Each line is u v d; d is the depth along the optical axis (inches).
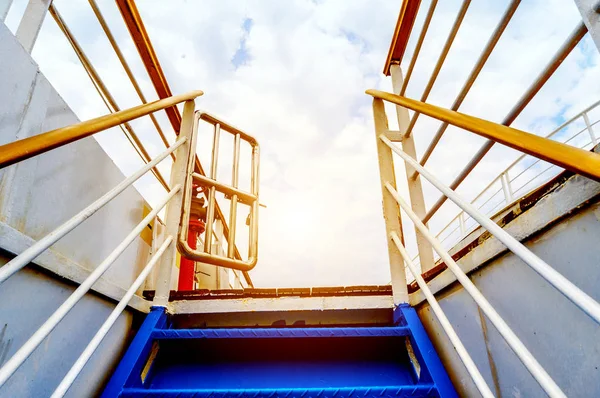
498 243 32.4
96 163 46.9
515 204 31.1
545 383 19.8
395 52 79.1
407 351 43.7
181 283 97.1
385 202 54.1
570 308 25.2
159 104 44.8
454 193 30.2
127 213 56.2
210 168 69.6
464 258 38.9
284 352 46.2
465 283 27.9
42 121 36.1
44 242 24.4
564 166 19.8
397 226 52.7
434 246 33.9
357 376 42.9
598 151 21.7
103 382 41.1
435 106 36.7
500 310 33.1
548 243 27.4
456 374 39.5
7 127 31.0
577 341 24.6
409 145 70.9
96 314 40.8
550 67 28.6
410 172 69.4
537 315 28.4
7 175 30.5
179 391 35.8
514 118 34.7
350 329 42.6
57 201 38.1
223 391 35.6
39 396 31.7
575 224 24.6
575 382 24.9
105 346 42.0
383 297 51.8
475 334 36.9
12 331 28.8
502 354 32.4
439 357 43.2
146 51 64.4
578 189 23.6
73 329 36.7
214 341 45.9
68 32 52.9
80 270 37.8
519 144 22.8
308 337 43.4
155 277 67.1
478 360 36.3
